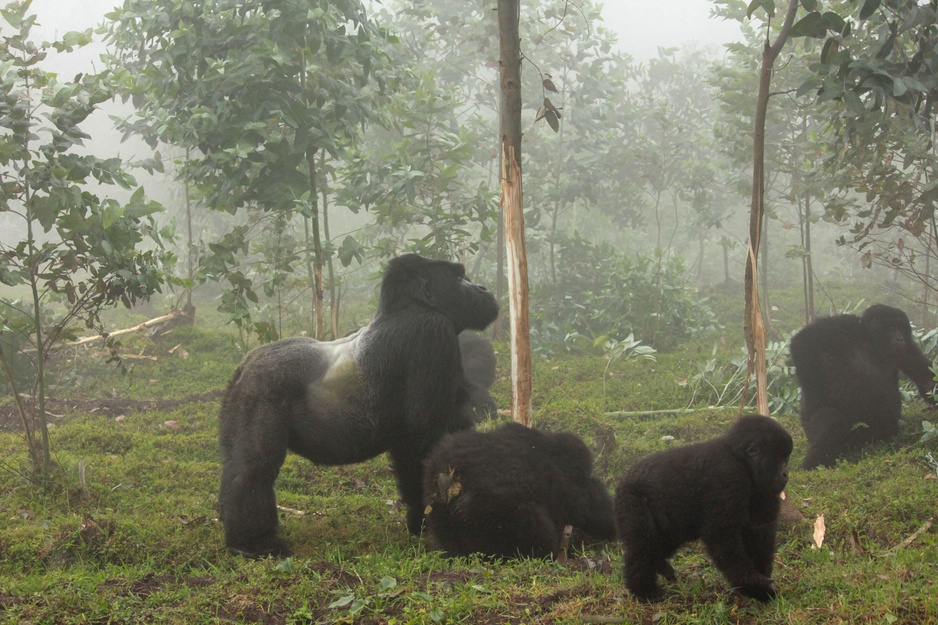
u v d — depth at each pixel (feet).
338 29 35.27
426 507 20.74
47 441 26.78
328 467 29.17
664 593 15.48
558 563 19.33
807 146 46.42
